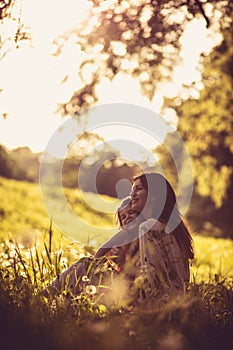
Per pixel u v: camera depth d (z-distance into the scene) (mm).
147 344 4074
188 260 5133
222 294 5492
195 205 41844
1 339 3887
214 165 30188
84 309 4516
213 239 22781
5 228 16891
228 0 10203
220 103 28281
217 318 4953
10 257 5676
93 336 4082
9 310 4285
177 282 4926
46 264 5406
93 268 5066
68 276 4918
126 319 4406
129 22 9898
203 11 7887
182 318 4500
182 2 9352
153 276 4781
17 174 36406
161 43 10891
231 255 16875
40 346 3852
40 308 4473
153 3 9383
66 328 4176
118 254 5168
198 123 28781
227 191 33500
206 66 26031
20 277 5078
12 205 21938
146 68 12742
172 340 4105
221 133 29703
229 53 26781
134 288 4707
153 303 4516
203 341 4418
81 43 9641
